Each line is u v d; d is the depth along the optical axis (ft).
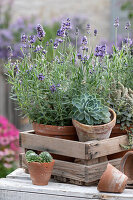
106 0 15.78
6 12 13.33
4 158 11.24
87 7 16.71
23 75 5.98
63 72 5.99
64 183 5.41
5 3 13.99
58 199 4.92
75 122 5.25
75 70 5.91
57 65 6.06
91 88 5.87
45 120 5.81
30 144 5.86
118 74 6.48
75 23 6.62
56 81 5.84
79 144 5.08
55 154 5.60
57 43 5.98
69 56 6.13
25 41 5.91
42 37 5.89
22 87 6.08
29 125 7.17
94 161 5.20
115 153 5.84
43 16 16.81
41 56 6.12
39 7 16.79
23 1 16.47
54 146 5.48
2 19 12.84
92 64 6.58
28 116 6.10
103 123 5.37
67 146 5.28
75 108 5.41
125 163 5.27
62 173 5.37
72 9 16.89
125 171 5.24
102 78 6.20
